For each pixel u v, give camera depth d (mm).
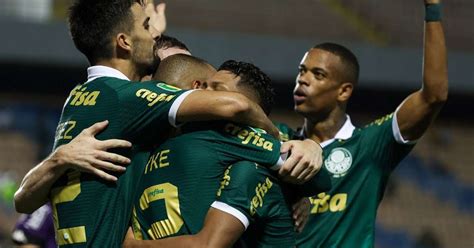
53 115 28406
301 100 9898
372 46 29547
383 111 30594
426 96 9031
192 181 6352
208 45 28297
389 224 28375
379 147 9508
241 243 6535
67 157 6535
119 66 6922
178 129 6570
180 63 7023
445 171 29938
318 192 6738
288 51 28750
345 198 9375
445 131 30922
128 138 6602
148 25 7074
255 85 6809
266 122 6523
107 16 6855
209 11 31031
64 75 28250
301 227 6824
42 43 27609
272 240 6555
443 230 28656
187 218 6312
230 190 6320
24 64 27641
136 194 6633
